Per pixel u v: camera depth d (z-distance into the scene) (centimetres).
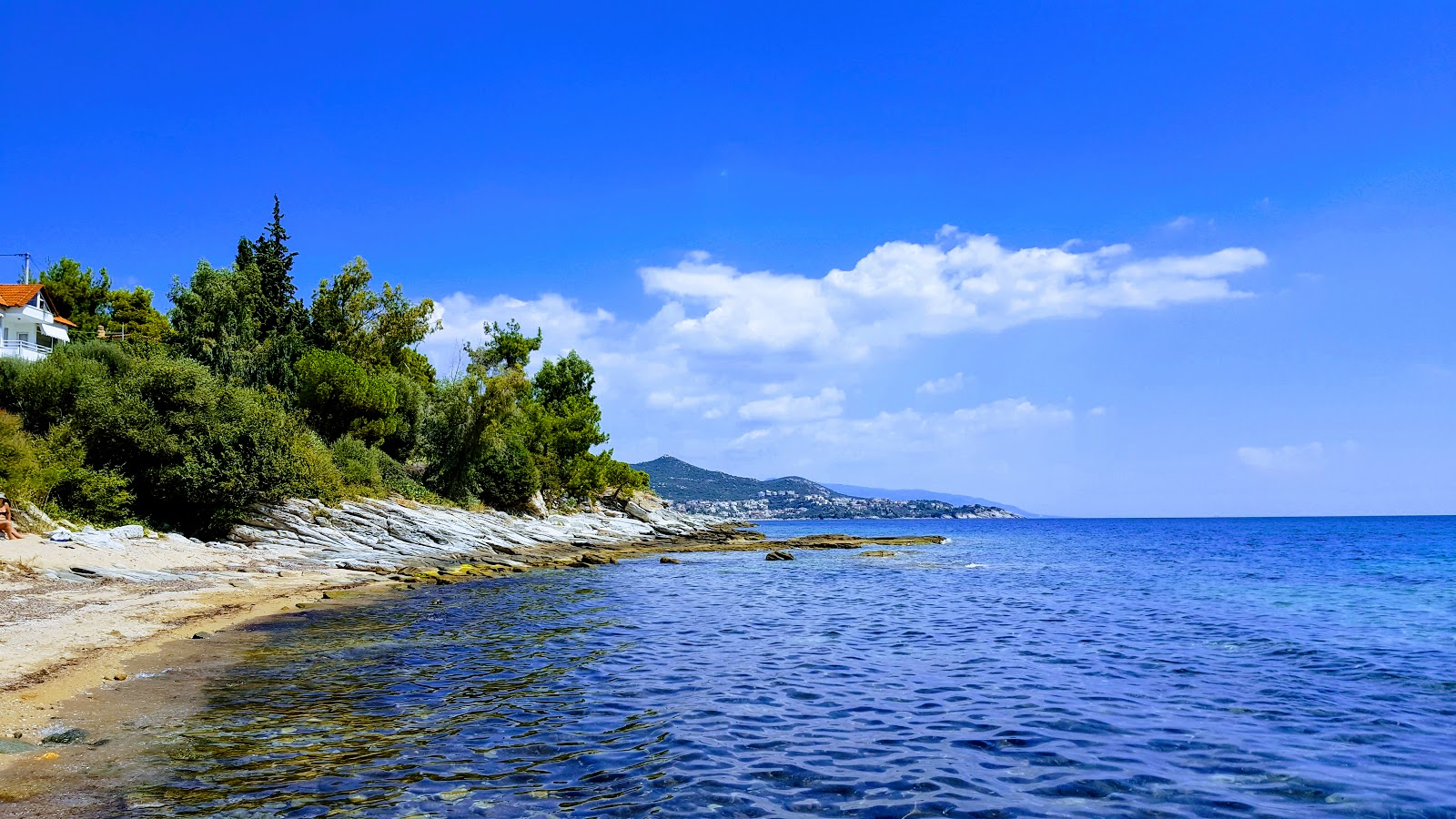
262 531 3906
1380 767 1012
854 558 5538
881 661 1725
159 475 3594
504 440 6956
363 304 6875
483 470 6731
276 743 1055
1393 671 1617
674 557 5494
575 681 1488
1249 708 1315
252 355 5756
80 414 3581
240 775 926
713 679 1518
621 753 1046
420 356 8231
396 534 4531
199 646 1745
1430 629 2188
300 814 816
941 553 6191
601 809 850
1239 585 3538
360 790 890
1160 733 1162
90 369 3934
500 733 1132
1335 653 1816
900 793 915
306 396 5628
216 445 3800
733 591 3253
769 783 943
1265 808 877
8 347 5200
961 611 2630
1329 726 1205
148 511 3675
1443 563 4906
